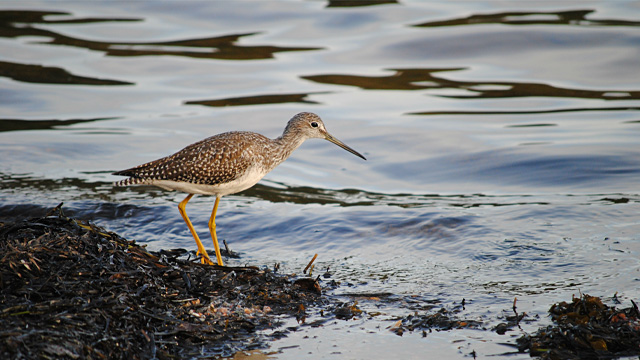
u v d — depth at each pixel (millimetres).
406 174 14758
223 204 13242
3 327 6473
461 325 8000
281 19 23266
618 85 18562
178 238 11594
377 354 7371
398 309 8539
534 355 7234
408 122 17328
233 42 21922
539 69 19703
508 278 9383
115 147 15820
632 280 9000
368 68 20312
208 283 8625
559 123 16781
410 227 11578
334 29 23016
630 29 21125
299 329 8008
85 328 6836
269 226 11992
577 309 7918
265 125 17109
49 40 21625
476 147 15656
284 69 20531
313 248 11000
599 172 13812
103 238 8492
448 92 19000
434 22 22812
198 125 17109
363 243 11086
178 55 21234
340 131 16891
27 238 8102
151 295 7809
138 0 23922
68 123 17109
